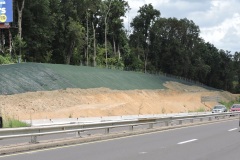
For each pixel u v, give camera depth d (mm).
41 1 77875
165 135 21641
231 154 13805
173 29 135875
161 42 130125
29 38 77000
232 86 152375
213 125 30766
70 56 90875
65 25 88625
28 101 42562
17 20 75125
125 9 115938
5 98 40812
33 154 13484
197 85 116438
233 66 156500
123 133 21078
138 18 130750
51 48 87750
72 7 91438
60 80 53719
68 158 12508
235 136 20938
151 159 12414
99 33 113625
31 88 46438
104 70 75188
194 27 141125
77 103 48938
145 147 15820
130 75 82312
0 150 13422
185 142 17828
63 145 16406
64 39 88562
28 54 77125
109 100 56562
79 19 98125
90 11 103688
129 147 15797
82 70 65500
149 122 24938
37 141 16359
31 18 76500
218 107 56312
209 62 143875
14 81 46094
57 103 45781
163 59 128625
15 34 74812
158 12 130750
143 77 87750
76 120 37969
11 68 50094
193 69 132625
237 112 45969
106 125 20719
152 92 77438
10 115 35969
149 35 130000
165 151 14523
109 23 113125
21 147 14375
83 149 15039
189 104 76688
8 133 14875
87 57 97875
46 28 80438
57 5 86062
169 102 70438
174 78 113688
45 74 52906
